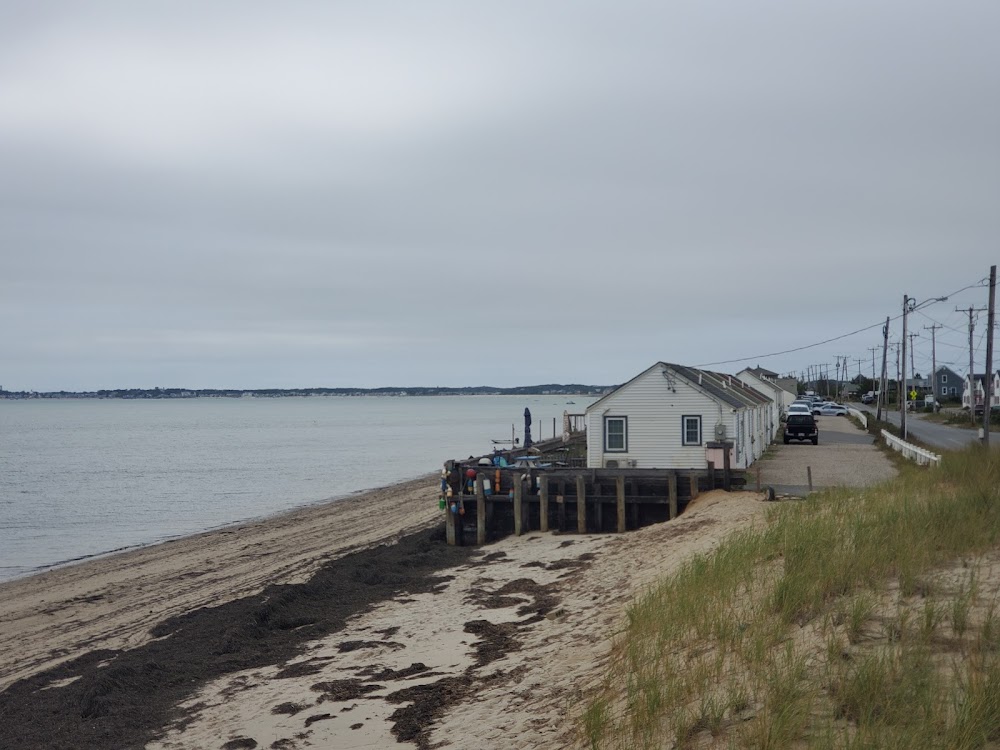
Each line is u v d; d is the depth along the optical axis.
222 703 13.70
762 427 46.31
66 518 45.34
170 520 44.41
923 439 53.19
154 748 12.04
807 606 11.27
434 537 31.30
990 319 41.59
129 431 152.12
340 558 28.25
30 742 12.81
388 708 12.34
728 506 25.81
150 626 20.61
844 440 56.72
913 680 8.22
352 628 18.27
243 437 129.75
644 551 22.20
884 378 78.94
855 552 12.97
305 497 53.56
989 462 22.86
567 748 9.18
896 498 18.41
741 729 8.17
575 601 17.67
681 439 35.56
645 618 12.88
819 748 7.30
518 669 13.17
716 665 9.90
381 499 48.81
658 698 9.26
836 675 8.82
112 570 30.20
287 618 19.50
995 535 13.57
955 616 9.62
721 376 52.91
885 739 7.20
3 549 36.25
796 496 27.14
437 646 15.70
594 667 11.96
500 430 140.00
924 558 12.40
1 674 17.55
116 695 14.48
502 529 30.53
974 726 7.04
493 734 10.37
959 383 159.25
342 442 113.12
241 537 36.69
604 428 36.19
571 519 30.05
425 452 93.25
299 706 12.94
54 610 23.92
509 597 19.50
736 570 14.20
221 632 18.39
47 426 177.00
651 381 35.84
